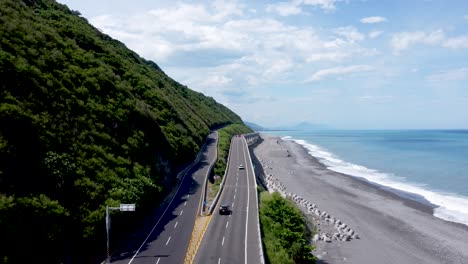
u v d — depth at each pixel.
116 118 55.53
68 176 38.81
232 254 37.56
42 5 77.62
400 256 46.97
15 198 31.12
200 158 89.25
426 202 71.81
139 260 35.75
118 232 41.16
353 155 160.25
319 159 144.38
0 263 26.48
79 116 48.81
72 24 77.50
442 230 55.91
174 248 38.88
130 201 43.34
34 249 29.97
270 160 131.12
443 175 99.81
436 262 45.25
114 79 65.50
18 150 35.34
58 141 41.81
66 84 52.12
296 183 91.25
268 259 38.97
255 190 66.38
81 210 37.22
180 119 93.81
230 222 48.03
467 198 74.44
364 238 53.09
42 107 43.53
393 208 67.81
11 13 55.69
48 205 33.22
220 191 64.38
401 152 166.25
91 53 73.31
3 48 46.06
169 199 57.72
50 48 56.78
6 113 36.94
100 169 44.44
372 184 89.94
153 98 84.94
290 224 46.72
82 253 34.97
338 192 81.31
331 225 58.28
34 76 45.91
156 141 63.94
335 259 46.09
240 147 126.62
